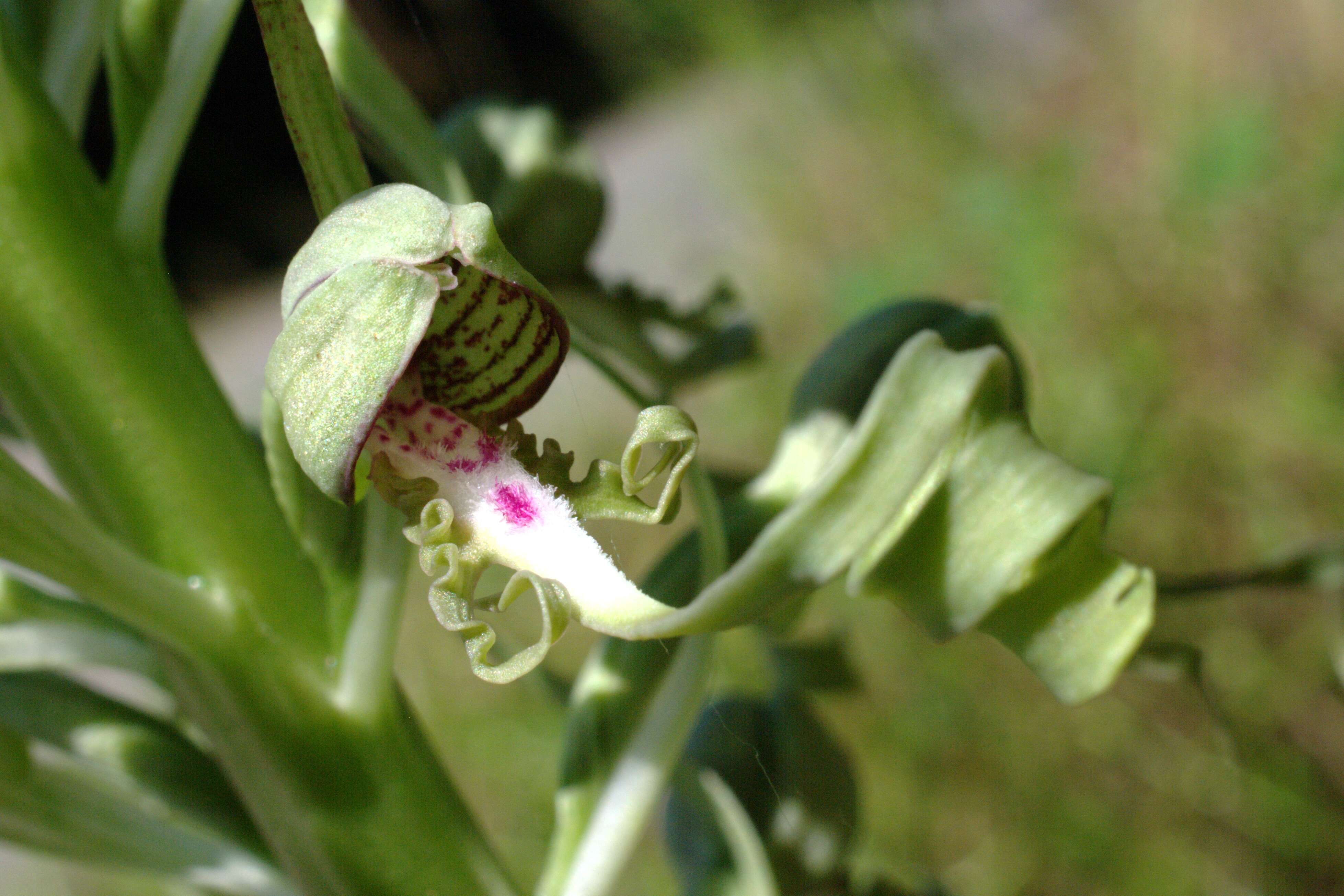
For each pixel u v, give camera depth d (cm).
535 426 37
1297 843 23
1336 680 12
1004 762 25
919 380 8
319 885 9
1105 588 8
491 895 9
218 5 8
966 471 8
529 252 12
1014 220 33
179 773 10
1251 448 27
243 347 53
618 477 7
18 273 8
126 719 10
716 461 13
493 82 46
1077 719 25
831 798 12
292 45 7
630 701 9
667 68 44
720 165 39
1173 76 33
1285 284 28
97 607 9
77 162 8
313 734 9
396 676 9
